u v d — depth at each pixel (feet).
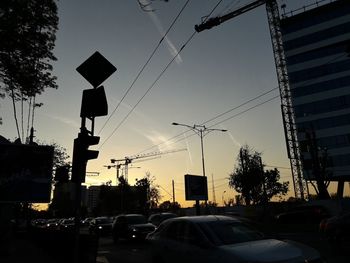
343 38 247.70
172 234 28.17
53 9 47.37
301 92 261.03
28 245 73.56
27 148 62.18
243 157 180.45
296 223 98.99
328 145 244.01
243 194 177.27
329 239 50.83
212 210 183.83
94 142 27.25
